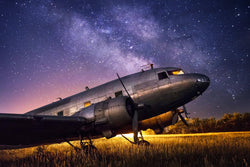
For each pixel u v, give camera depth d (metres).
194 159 5.25
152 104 8.82
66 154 8.04
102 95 9.56
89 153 6.98
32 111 12.26
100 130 7.63
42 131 7.44
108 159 6.06
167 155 5.77
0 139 7.32
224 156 5.06
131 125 8.38
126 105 7.79
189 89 8.53
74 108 10.12
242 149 5.81
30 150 13.05
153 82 8.94
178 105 9.00
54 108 11.01
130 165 4.84
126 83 9.38
